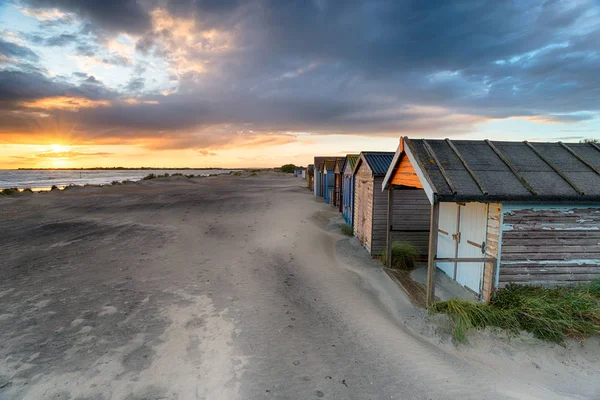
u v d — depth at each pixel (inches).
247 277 323.0
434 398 158.7
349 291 294.4
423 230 390.9
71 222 597.3
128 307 253.8
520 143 279.3
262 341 207.2
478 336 207.3
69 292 283.4
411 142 272.7
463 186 225.5
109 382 166.2
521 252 233.8
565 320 201.8
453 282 310.5
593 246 236.7
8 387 161.6
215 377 171.3
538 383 172.2
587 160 255.8
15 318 234.8
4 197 943.7
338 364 184.7
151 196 959.0
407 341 208.2
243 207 761.6
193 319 234.5
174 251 417.1
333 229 563.5
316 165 1027.9
